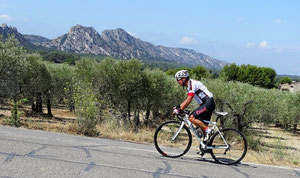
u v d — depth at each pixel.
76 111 8.98
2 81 18.38
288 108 26.44
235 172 5.01
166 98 22.25
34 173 4.01
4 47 18.45
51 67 27.77
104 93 20.09
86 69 21.22
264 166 5.71
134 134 9.04
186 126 5.90
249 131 15.55
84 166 4.53
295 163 6.40
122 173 4.36
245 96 15.70
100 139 7.63
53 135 7.07
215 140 5.90
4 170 4.02
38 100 27.89
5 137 5.95
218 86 16.25
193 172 4.78
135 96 20.47
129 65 20.38
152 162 5.16
